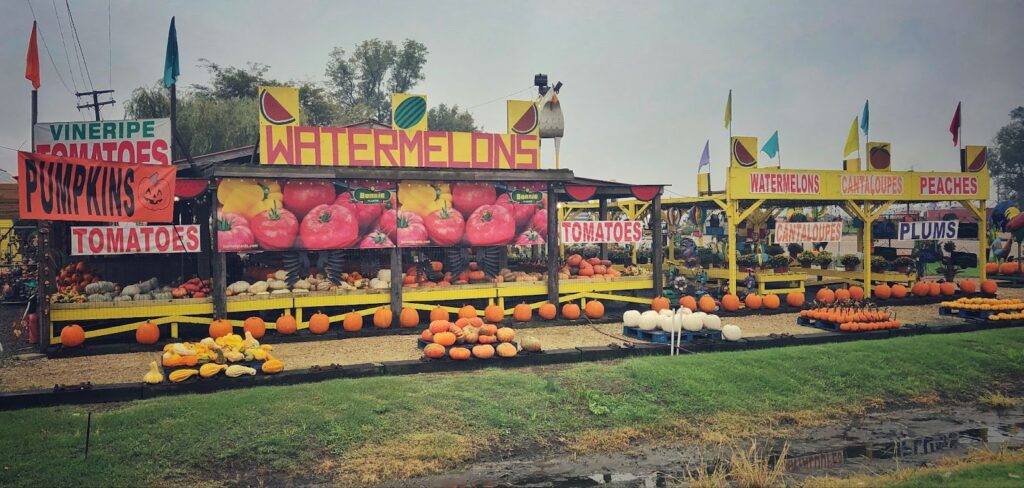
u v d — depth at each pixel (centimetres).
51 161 1389
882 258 2530
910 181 2383
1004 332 1717
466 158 1816
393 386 1166
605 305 2125
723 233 2612
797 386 1298
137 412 1012
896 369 1406
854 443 1098
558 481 927
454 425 1059
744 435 1115
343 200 1691
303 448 959
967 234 2689
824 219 2688
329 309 1753
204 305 1577
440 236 1795
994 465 912
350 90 7069
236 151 2169
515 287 1873
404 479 916
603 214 2334
